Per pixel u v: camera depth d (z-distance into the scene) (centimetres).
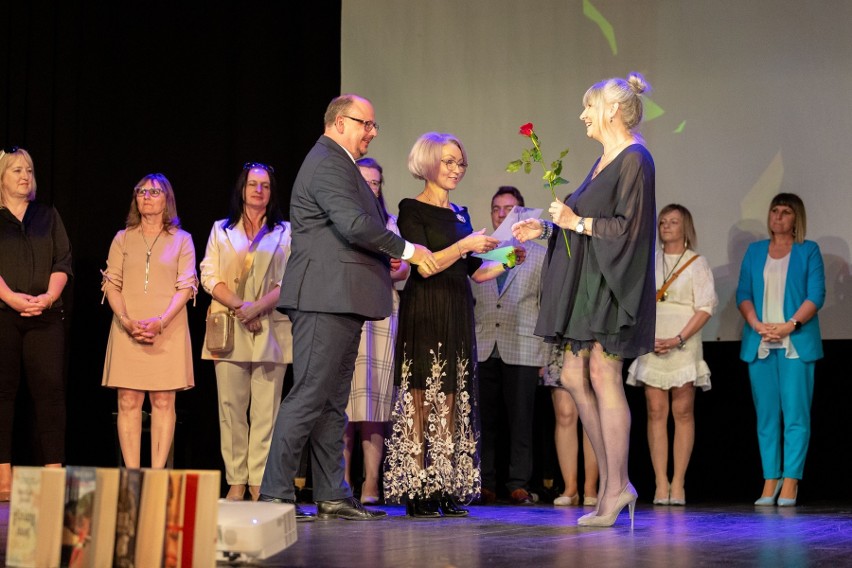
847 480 583
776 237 546
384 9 629
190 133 588
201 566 211
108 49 571
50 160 549
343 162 371
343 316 369
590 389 367
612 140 369
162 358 492
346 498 390
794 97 576
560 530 343
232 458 486
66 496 216
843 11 570
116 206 570
